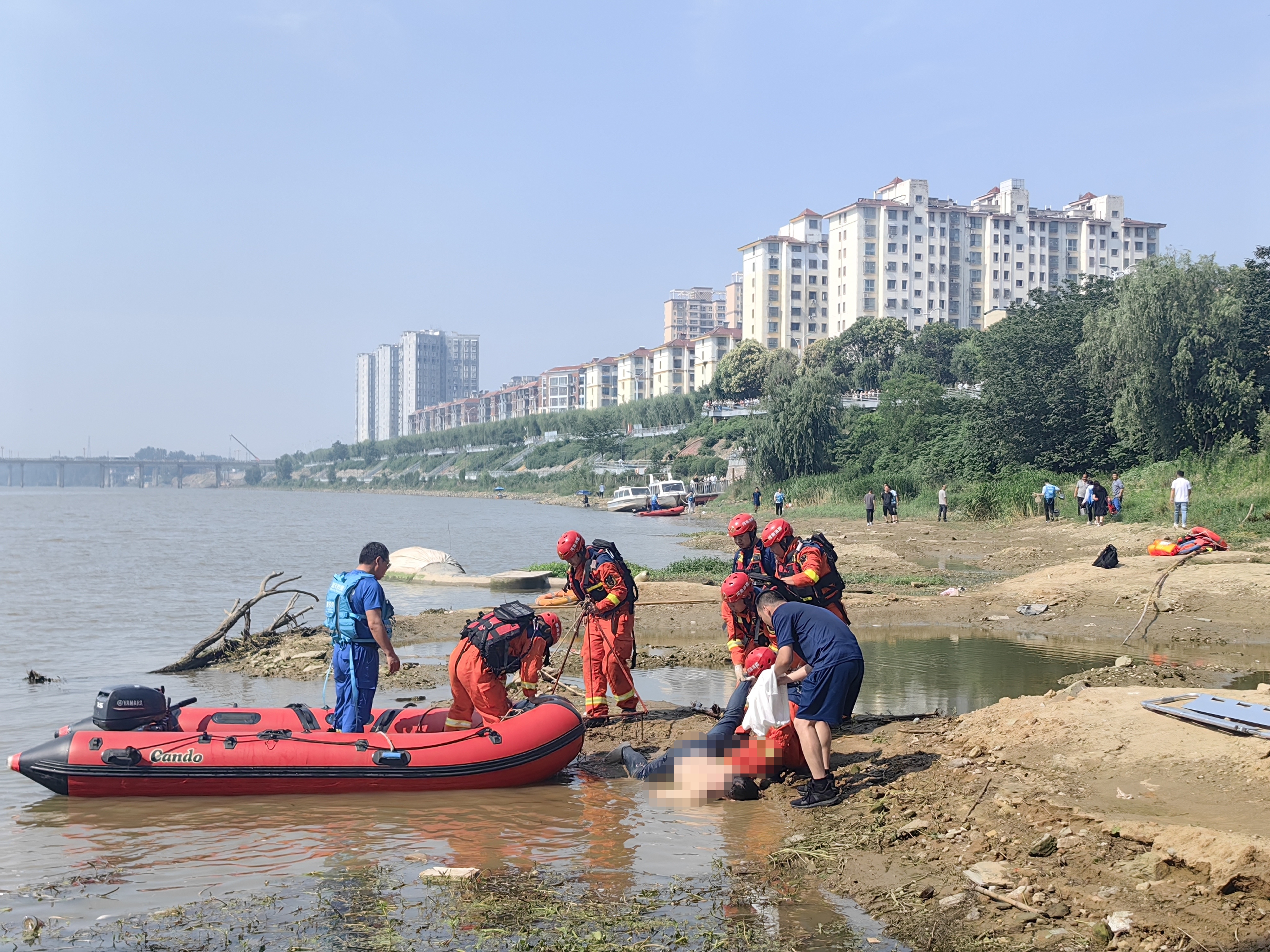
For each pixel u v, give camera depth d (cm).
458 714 693
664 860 511
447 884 478
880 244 12800
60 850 531
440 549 3306
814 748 589
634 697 811
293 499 14050
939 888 459
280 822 577
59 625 1512
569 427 13612
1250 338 3688
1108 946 392
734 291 15938
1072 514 3506
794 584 659
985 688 935
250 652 1180
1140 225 13738
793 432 6091
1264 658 1086
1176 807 505
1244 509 2645
